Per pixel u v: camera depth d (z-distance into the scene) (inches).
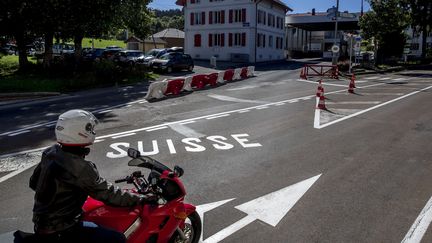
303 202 231.3
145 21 1667.1
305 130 432.8
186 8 2092.8
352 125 461.7
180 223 162.1
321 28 2824.8
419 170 292.4
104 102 666.2
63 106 628.4
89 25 1072.2
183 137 398.9
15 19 1043.3
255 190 249.4
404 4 1865.2
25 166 306.2
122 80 1015.0
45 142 387.2
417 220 207.8
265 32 2074.3
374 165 304.2
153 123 474.0
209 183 262.1
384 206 225.9
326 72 1208.2
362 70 1424.7
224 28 1987.0
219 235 190.7
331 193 245.4
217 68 1496.1
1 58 1480.1
